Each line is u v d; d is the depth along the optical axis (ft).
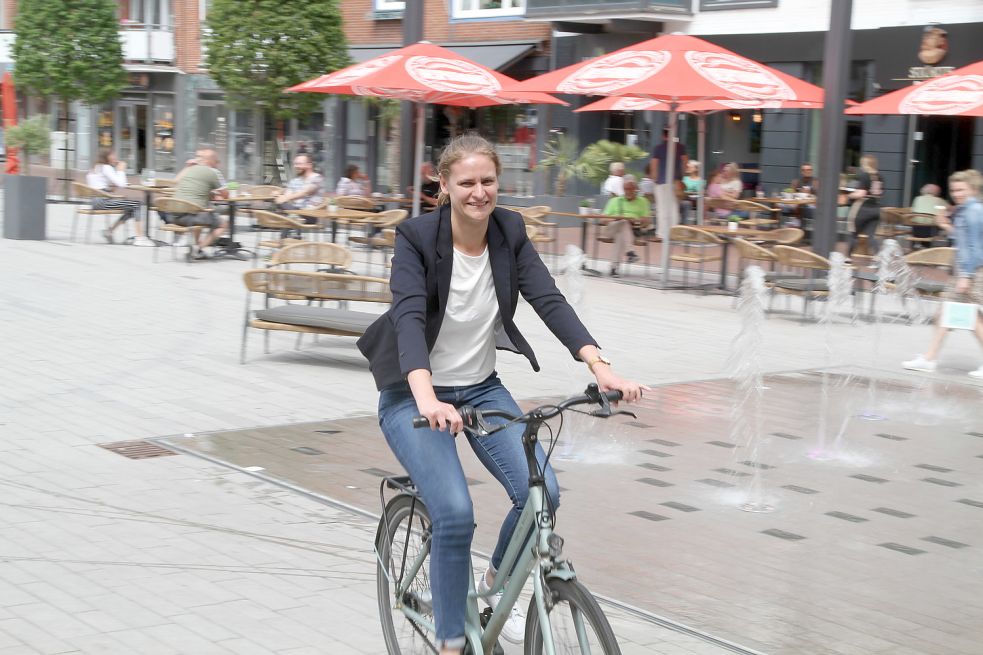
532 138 89.40
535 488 11.35
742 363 35.50
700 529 19.65
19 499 19.48
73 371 30.22
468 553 11.82
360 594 15.85
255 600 15.44
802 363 36.32
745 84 47.01
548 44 88.53
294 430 25.20
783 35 75.25
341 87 52.65
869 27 71.20
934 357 35.76
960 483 23.26
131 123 131.54
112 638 13.94
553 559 11.03
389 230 50.96
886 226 64.85
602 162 81.92
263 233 71.92
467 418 10.97
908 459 24.99
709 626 15.34
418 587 13.01
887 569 18.02
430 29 95.96
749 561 18.11
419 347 11.41
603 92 46.85
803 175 72.69
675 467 23.59
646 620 15.48
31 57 88.89
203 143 122.31
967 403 31.09
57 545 17.29
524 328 40.81
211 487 20.75
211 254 58.23
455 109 93.91
